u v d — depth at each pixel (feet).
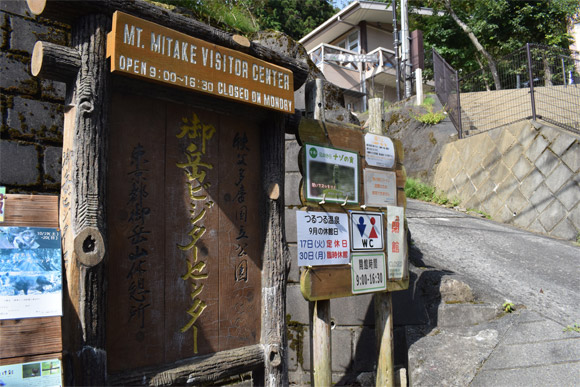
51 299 7.41
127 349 8.27
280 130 11.12
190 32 9.39
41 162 12.44
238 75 9.75
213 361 9.27
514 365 11.82
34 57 7.86
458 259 18.26
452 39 50.31
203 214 9.75
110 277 8.18
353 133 13.24
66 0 7.75
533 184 24.57
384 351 13.35
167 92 9.13
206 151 9.98
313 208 11.71
